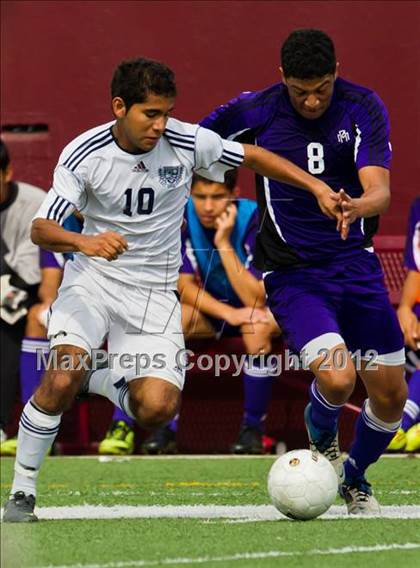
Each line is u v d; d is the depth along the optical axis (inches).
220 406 1407.5
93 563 611.2
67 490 1023.6
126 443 1316.4
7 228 1314.0
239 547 661.3
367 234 868.0
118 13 1457.9
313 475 775.1
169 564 607.2
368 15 1432.1
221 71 1451.8
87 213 803.4
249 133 883.4
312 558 626.2
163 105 757.9
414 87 1425.9
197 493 994.1
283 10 1445.6
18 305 1301.7
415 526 747.4
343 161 866.8
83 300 799.7
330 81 826.2
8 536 695.7
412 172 1424.7
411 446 1270.9
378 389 849.5
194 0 1451.8
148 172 791.1
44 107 1469.0
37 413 772.6
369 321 853.8
